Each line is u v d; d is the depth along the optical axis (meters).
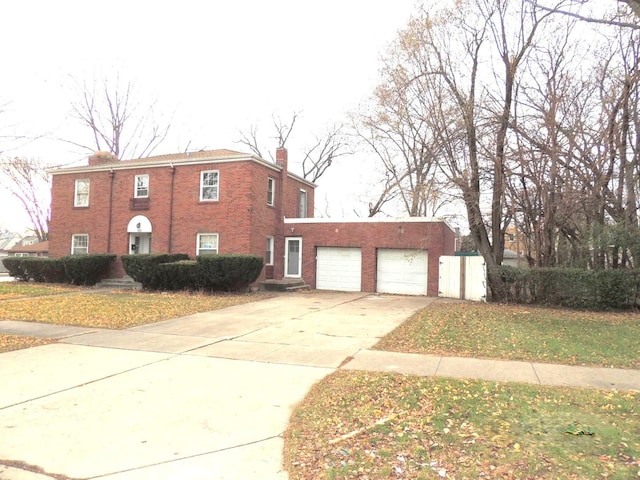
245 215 20.20
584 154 15.32
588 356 7.96
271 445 4.31
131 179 22.69
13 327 10.69
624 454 3.93
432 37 17.12
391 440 4.30
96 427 4.74
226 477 3.69
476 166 16.80
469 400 5.41
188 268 18.34
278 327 10.95
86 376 6.66
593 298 15.16
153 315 12.55
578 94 15.55
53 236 24.42
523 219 17.59
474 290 18.11
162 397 5.72
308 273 22.25
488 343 9.02
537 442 4.18
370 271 21.19
